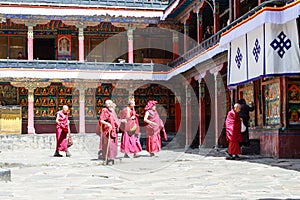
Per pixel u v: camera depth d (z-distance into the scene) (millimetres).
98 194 8625
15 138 30844
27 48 39344
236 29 19125
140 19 37688
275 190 8805
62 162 16031
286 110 17094
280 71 16328
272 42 16422
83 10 36906
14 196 8523
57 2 37062
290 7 15773
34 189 9531
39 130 38750
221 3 28484
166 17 36562
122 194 8578
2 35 39344
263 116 18984
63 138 20250
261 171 12422
